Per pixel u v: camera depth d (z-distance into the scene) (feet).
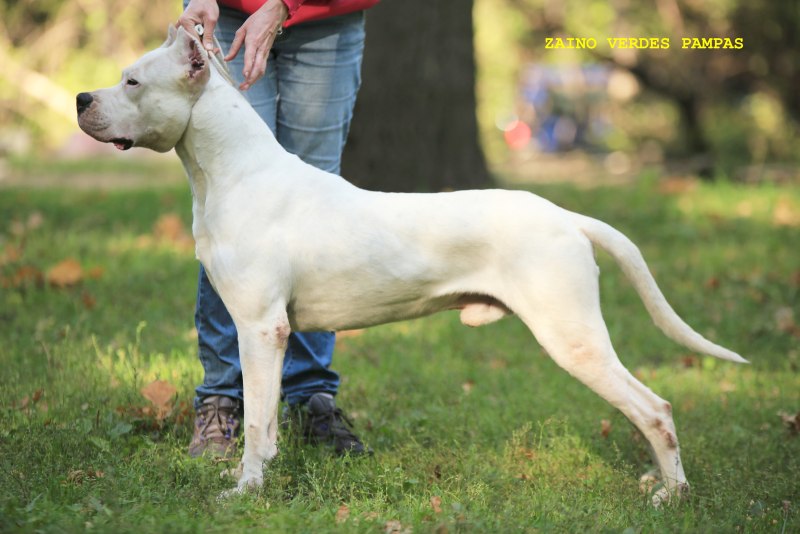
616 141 99.50
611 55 77.36
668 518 16.33
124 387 22.67
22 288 31.99
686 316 31.30
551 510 16.39
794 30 79.71
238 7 19.43
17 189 55.26
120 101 17.22
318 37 20.02
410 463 19.34
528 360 27.53
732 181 62.90
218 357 19.99
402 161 47.34
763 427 22.04
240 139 17.52
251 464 17.15
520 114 108.27
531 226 17.03
